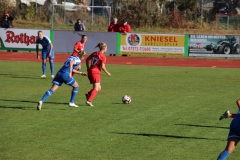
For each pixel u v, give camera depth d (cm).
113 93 4206
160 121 3064
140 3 10988
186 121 3073
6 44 7956
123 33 7662
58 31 7744
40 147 2419
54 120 3062
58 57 7519
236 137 1959
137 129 2836
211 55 7606
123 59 7412
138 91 4344
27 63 6769
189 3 11338
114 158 2236
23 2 11819
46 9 11512
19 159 2208
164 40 7612
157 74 5719
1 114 3238
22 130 2783
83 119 3102
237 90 4488
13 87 4503
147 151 2364
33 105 3578
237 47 7575
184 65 6844
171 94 4191
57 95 4062
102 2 11862
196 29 10556
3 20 8231
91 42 7688
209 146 2473
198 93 4275
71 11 11375
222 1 11781
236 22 10794
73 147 2425
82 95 4094
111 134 2708
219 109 3500
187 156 2281
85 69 6188
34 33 7856
